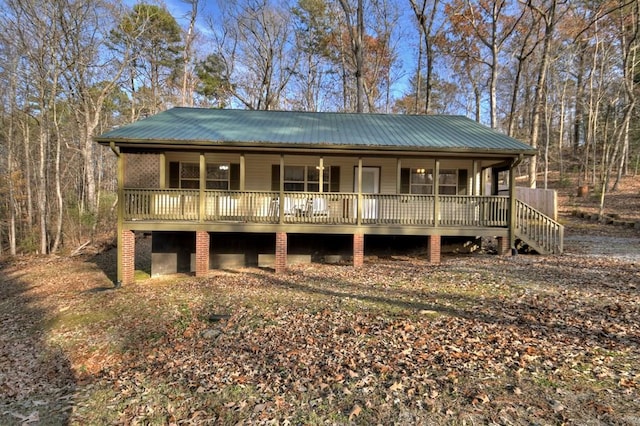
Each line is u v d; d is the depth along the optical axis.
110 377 5.67
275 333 6.61
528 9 21.17
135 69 28.19
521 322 6.16
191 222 11.53
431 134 12.72
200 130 12.06
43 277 14.40
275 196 11.72
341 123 14.33
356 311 7.35
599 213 18.31
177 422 4.25
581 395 4.04
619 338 5.32
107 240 21.33
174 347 6.48
